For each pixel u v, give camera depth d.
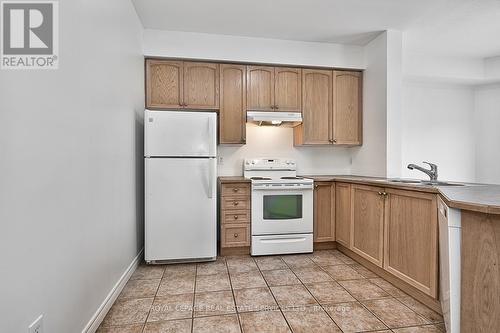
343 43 3.36
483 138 4.29
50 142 1.15
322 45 3.34
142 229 2.86
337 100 3.42
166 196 2.62
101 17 1.70
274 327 1.65
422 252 1.86
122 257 2.14
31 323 1.03
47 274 1.13
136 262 2.58
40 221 1.08
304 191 3.03
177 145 2.63
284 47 3.25
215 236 2.73
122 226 2.14
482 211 1.14
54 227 1.18
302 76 3.34
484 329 1.19
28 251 1.01
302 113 3.34
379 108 3.11
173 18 2.76
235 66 3.20
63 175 1.25
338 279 2.34
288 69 3.31
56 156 1.19
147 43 2.96
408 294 2.06
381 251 2.31
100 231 1.68
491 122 4.23
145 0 2.43
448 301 1.37
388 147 2.99
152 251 2.60
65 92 1.27
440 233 1.62
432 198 1.76
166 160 2.61
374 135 3.20
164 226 2.62
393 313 1.80
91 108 1.55
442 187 1.81
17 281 0.96
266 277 2.38
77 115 1.38
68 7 1.30
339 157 3.81
